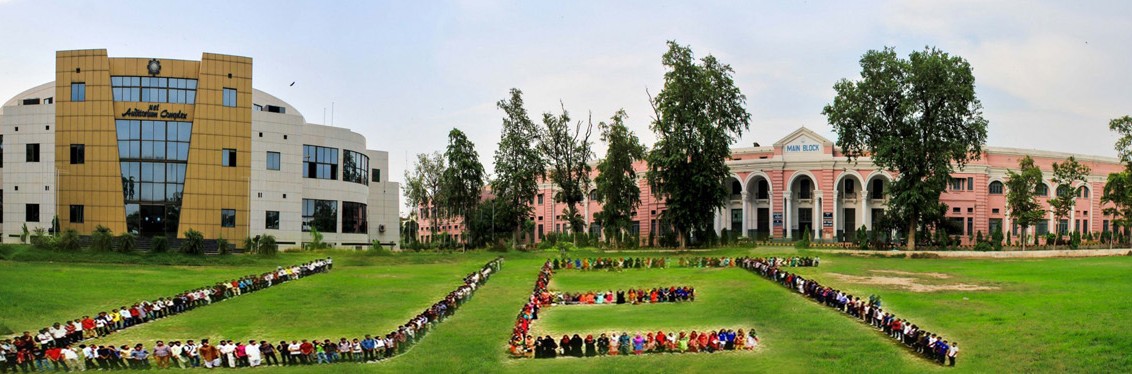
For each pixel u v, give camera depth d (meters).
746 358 34.50
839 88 79.19
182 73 80.50
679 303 48.19
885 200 97.06
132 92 79.75
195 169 79.94
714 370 32.78
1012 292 46.16
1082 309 39.31
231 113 81.31
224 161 81.00
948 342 35.00
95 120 79.19
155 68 79.81
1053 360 31.80
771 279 55.44
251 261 68.12
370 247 95.31
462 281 57.97
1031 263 63.94
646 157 87.44
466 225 94.00
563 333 39.34
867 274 57.50
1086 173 86.88
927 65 73.75
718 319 42.41
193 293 46.28
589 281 57.56
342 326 40.91
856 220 98.19
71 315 41.25
